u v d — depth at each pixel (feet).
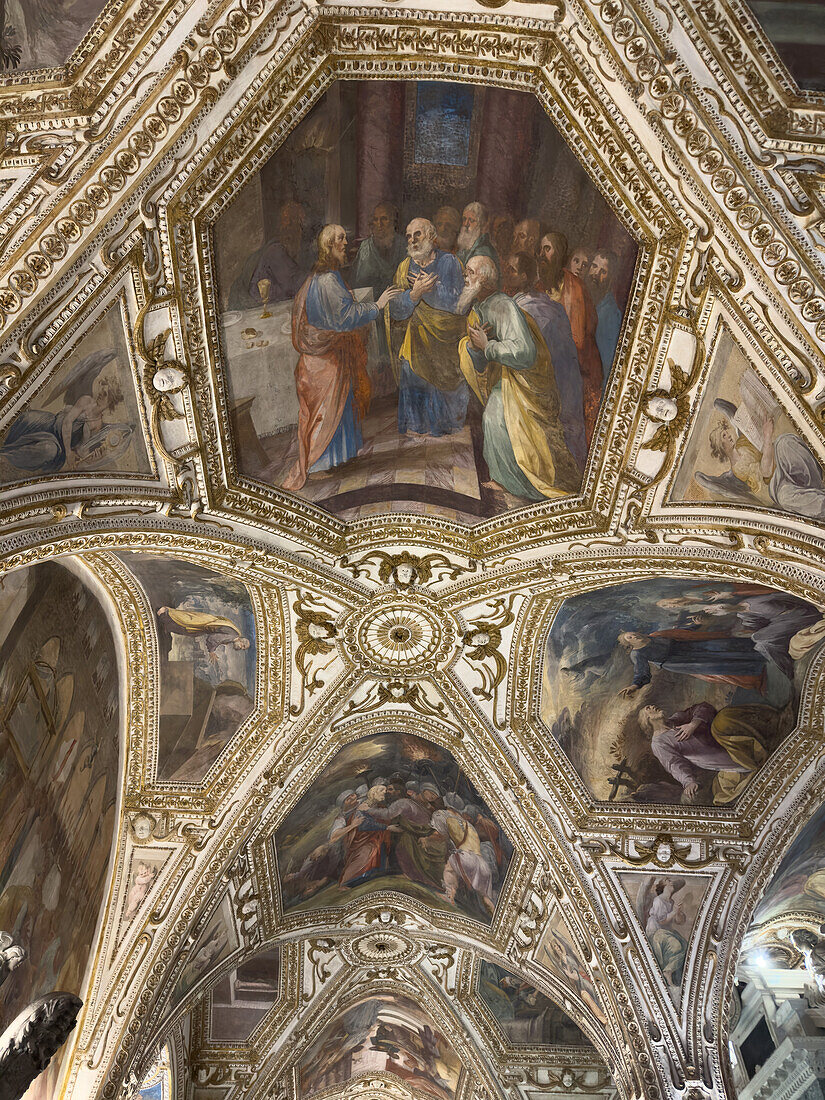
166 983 46.19
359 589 41.06
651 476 34.68
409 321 32.78
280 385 33.58
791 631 40.63
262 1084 62.49
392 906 56.80
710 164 27.66
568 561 38.58
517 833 48.06
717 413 32.40
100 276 28.04
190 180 27.61
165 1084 58.85
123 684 43.37
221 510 35.76
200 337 30.94
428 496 38.42
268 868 50.11
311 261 30.91
